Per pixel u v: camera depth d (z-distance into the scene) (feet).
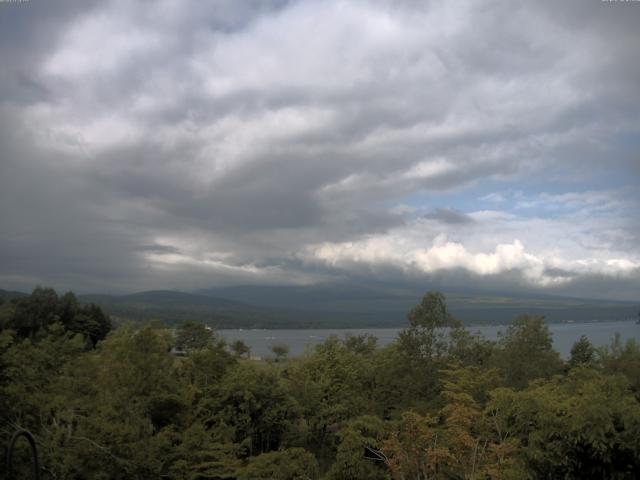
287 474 65.46
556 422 43.96
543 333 89.10
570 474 42.75
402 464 56.34
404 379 86.12
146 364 85.87
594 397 42.86
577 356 102.32
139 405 78.38
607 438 41.22
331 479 64.54
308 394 89.86
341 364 97.96
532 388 67.21
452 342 89.66
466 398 58.75
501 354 85.40
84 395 76.38
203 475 70.44
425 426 57.26
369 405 87.35
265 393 86.89
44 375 75.00
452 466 54.70
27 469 50.88
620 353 90.17
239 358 120.26
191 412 87.51
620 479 41.06
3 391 58.80
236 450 77.92
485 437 54.95
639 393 65.31
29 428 60.13
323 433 88.38
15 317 204.54
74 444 61.46
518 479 44.19
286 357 156.97
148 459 64.64
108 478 59.31
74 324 226.58
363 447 65.51
